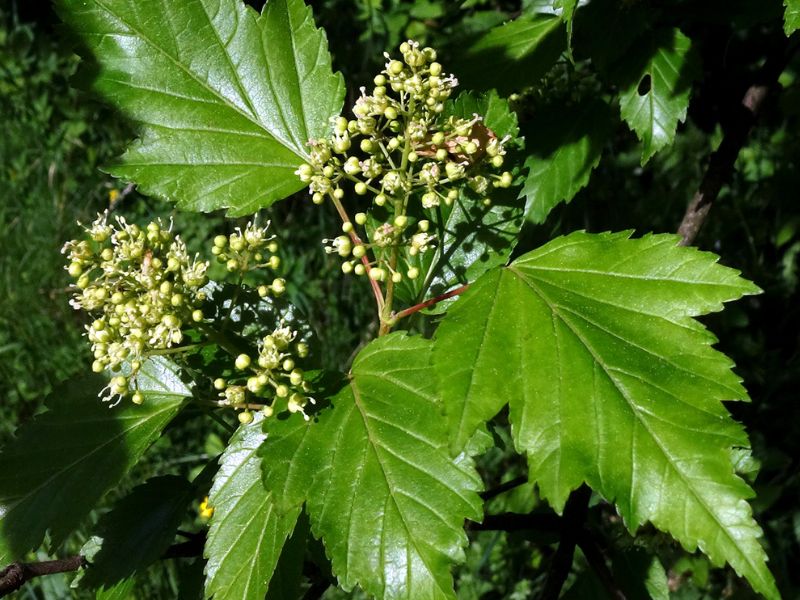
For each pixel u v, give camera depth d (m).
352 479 0.13
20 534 0.16
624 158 0.50
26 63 0.61
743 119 0.24
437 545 0.13
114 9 0.18
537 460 0.13
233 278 0.49
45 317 0.49
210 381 0.18
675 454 0.13
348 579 0.13
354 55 0.51
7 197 0.55
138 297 0.16
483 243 0.17
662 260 0.15
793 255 0.49
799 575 0.40
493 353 0.14
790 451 0.43
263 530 0.14
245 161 0.18
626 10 0.21
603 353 0.14
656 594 0.23
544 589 0.21
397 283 0.17
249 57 0.18
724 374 0.14
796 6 0.15
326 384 0.15
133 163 0.18
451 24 0.38
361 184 0.16
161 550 0.17
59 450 0.17
